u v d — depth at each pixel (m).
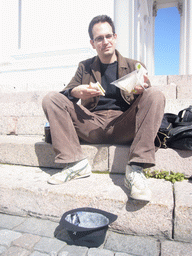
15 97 3.43
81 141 2.21
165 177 1.77
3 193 1.70
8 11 5.48
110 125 1.87
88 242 1.26
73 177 1.77
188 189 1.55
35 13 5.29
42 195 1.59
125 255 1.19
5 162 2.33
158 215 1.36
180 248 1.25
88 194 1.50
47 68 4.67
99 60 2.00
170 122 1.99
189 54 6.12
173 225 1.33
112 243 1.31
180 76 3.31
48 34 5.16
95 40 1.86
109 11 4.88
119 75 1.90
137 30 6.32
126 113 1.76
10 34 5.44
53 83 3.96
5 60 5.32
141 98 1.60
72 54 4.56
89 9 4.94
